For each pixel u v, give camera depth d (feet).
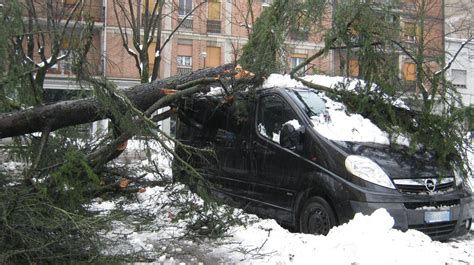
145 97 20.56
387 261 14.79
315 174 18.60
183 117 24.45
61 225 13.32
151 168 18.88
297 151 19.66
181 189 17.85
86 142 19.07
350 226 16.20
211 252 16.17
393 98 20.94
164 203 18.66
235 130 23.22
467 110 19.51
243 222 18.70
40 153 16.94
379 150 18.74
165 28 99.35
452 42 66.69
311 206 18.74
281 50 22.88
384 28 21.52
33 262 13.16
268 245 16.79
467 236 19.86
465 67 76.43
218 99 23.36
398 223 16.90
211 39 101.45
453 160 19.60
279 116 21.12
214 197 17.66
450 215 17.92
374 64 21.43
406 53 21.40
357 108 21.07
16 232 12.83
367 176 17.34
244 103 22.72
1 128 17.08
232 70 22.36
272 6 23.06
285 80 22.58
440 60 21.47
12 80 15.43
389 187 17.26
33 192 14.65
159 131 16.88
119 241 15.67
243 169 22.36
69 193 15.48
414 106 20.74
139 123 16.35
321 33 22.90
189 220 17.75
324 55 23.13
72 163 15.42
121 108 16.52
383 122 20.35
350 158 17.74
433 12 46.37
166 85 21.13
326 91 21.85
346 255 15.16
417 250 15.48
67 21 18.08
